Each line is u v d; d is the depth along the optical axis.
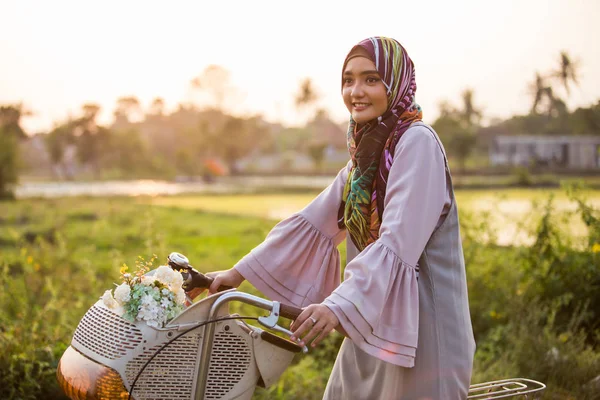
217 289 2.40
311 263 2.49
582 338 4.29
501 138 54.62
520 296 4.95
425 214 2.11
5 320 4.20
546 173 37.50
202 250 11.87
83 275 6.70
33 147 110.31
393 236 2.07
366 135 2.25
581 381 3.90
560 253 5.24
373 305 1.99
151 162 96.88
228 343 1.96
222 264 9.36
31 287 5.61
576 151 34.81
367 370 2.29
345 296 1.97
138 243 12.16
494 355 4.31
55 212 20.81
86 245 11.22
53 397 3.53
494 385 2.33
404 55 2.25
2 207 25.75
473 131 67.50
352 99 2.26
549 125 35.72
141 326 1.87
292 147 108.75
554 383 3.82
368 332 1.98
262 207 31.30
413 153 2.16
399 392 2.17
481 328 4.88
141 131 131.12
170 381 1.91
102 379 1.86
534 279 5.12
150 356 1.88
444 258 2.21
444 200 2.17
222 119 112.94
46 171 107.50
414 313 2.07
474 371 3.94
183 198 40.31
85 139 96.12
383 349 2.01
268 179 76.69
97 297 5.04
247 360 1.98
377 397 2.24
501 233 6.42
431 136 2.20
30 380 3.41
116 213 20.47
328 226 2.51
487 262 5.62
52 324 4.46
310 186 56.41
